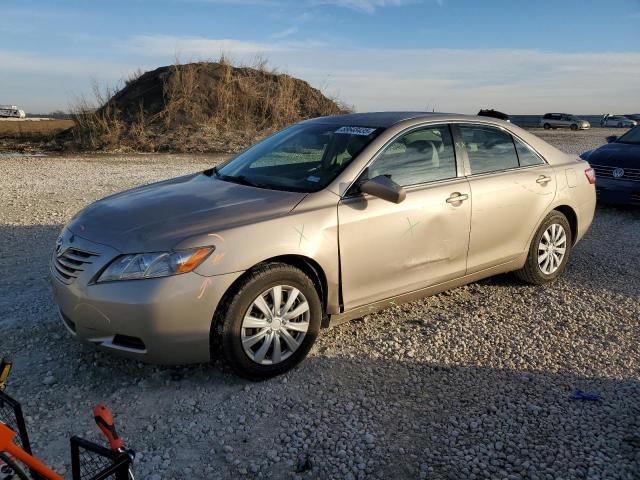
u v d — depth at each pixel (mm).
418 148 4453
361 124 4555
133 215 3664
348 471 2838
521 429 3191
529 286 5523
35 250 6387
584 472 2836
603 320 4762
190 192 4086
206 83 26484
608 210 9531
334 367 3854
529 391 3602
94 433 3074
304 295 3705
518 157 5188
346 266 3902
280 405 3391
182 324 3291
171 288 3240
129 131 23250
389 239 4082
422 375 3781
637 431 3182
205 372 3732
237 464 2873
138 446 2990
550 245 5410
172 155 20078
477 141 4883
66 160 17281
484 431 3172
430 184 4414
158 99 25531
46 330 4270
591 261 6445
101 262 3359
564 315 4844
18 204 9016
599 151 9641
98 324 3346
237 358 3473
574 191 5523
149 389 3527
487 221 4730
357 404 3422
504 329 4539
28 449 2043
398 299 4320
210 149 21672
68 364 3785
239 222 3541
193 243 3330
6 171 13609
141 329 3254
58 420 3180
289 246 3580
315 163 4289
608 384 3715
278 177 4277
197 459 2904
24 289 5129
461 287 5449
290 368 3752
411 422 3250
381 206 4047
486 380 3734
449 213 4422
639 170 8836
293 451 2980
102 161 17188
